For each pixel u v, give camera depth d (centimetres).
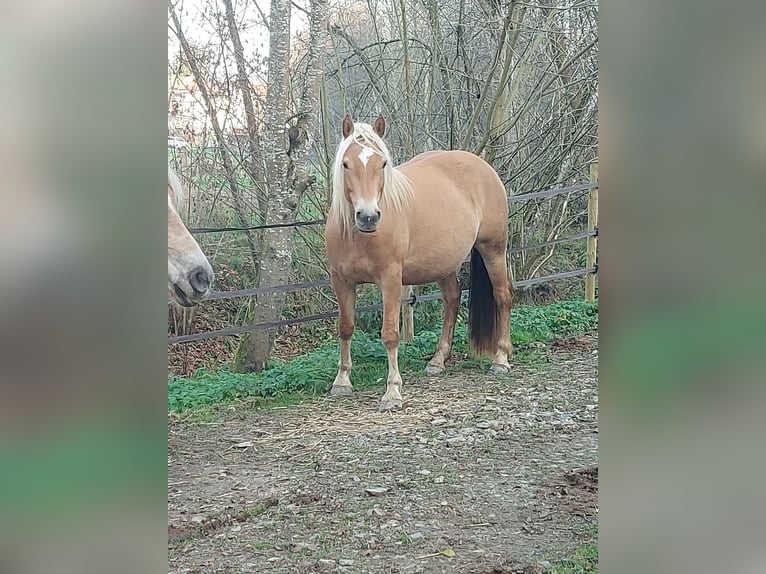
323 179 691
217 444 378
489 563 232
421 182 484
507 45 586
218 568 232
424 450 357
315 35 551
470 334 532
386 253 443
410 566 231
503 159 688
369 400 458
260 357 551
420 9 651
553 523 264
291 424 412
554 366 532
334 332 671
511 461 336
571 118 649
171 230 250
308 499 295
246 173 624
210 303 647
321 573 228
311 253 654
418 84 677
